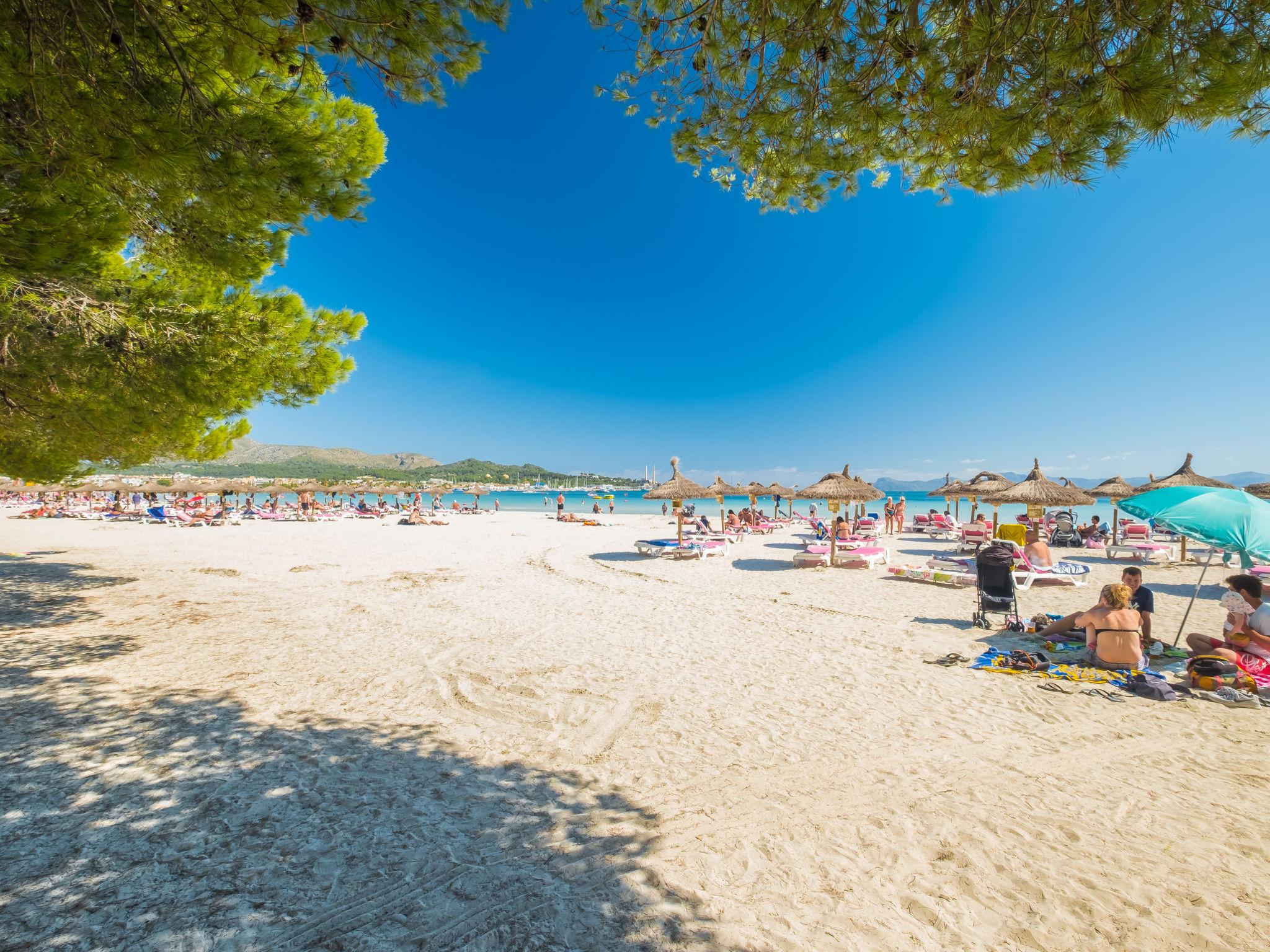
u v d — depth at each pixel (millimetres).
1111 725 4168
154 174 2756
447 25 2934
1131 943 2121
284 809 3061
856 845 2762
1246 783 3307
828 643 6527
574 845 2758
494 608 8539
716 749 3852
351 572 11898
